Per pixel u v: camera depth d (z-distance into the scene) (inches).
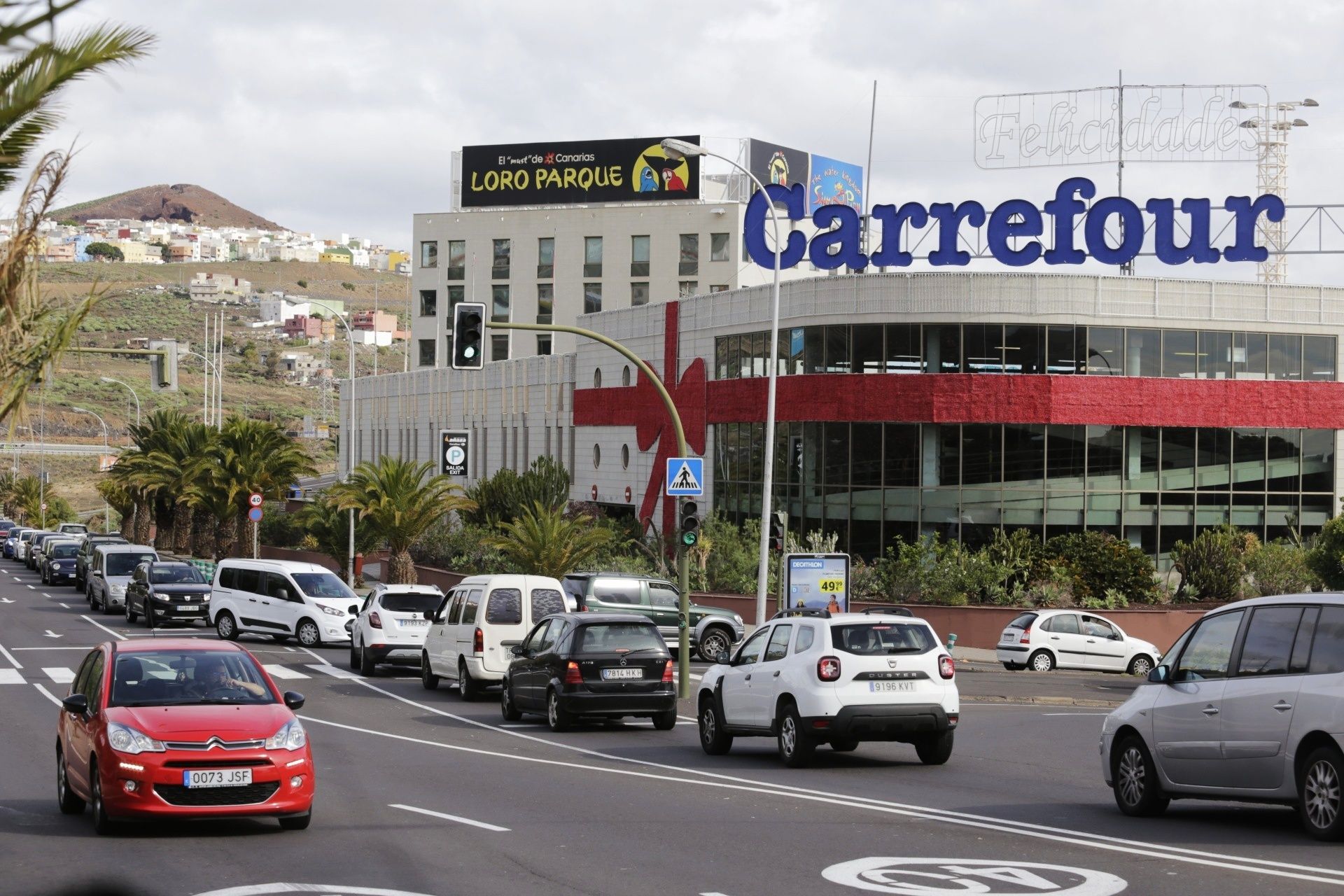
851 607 2005.4
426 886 559.5
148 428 3887.8
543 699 1216.2
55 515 5900.6
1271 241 2906.0
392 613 1699.1
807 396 2506.2
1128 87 2783.0
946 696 942.4
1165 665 729.0
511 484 2920.8
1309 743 645.9
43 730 1158.3
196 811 658.8
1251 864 589.6
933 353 2420.0
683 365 2910.9
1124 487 2432.3
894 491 2429.9
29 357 607.8
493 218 4645.7
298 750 685.3
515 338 4594.0
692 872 586.6
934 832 685.9
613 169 4544.8
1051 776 914.7
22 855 629.9
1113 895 529.7
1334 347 2534.5
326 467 7239.2
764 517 1690.5
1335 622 649.6
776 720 967.0
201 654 748.6
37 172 595.8
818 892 543.5
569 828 700.7
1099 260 2421.3
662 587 1845.5
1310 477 2534.5
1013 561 2249.0
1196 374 2469.2
